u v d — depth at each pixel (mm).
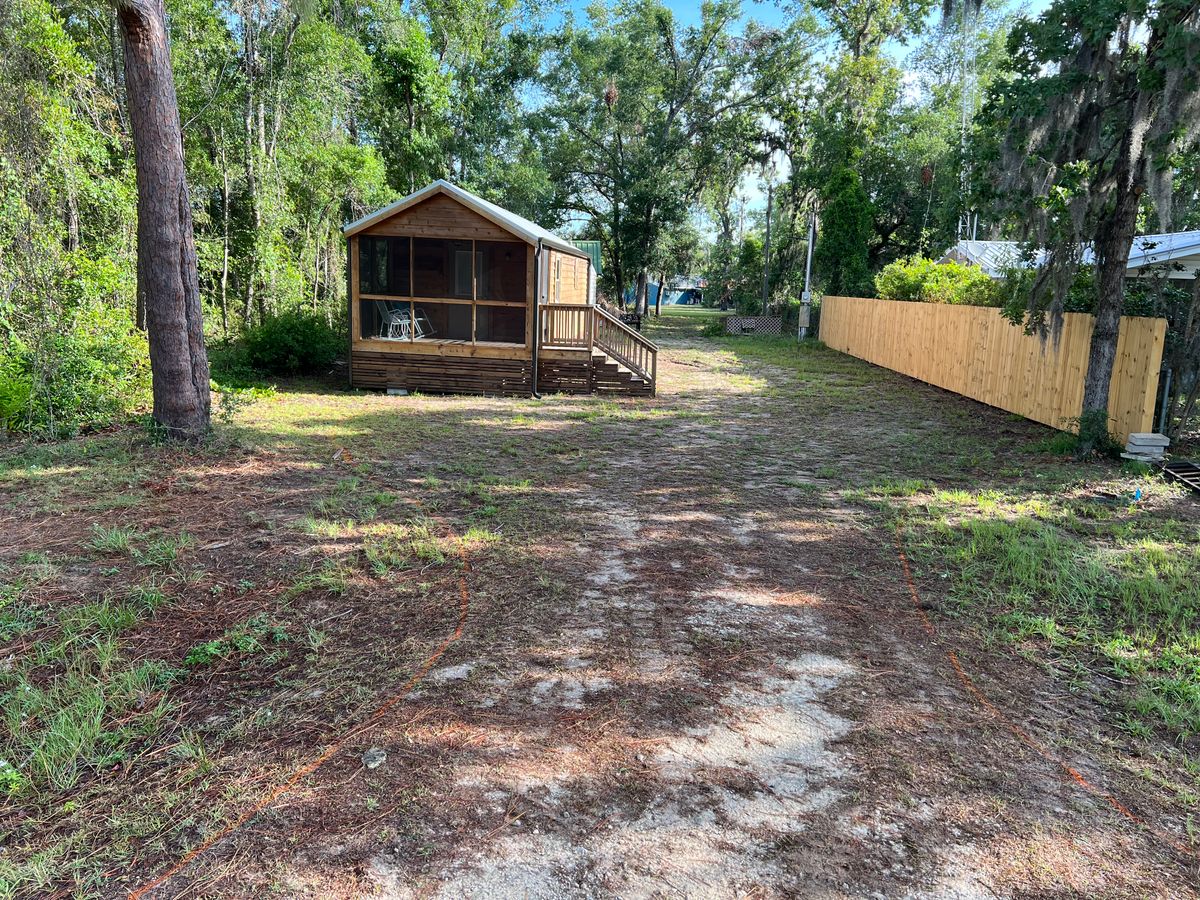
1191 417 8453
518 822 2414
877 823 2445
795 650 3662
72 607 3918
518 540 5184
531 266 12234
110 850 2266
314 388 12758
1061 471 7426
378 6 22391
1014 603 4273
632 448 8453
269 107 15680
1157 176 7246
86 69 10203
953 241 27594
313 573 4500
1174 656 3586
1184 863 2287
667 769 2711
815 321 26984
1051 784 2676
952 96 30969
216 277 16047
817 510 6094
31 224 9156
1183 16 6512
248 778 2613
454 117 29125
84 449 7312
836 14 30047
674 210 34375
